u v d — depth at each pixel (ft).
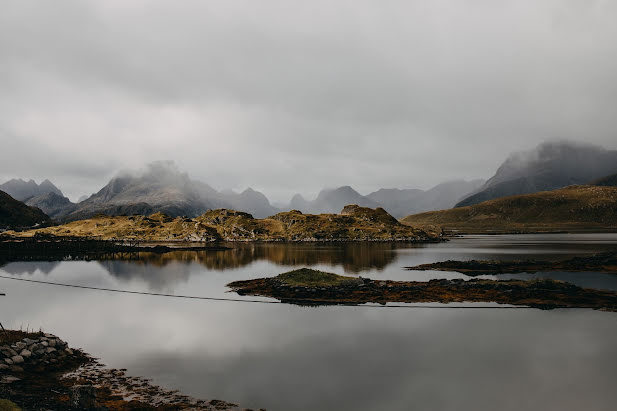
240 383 85.66
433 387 83.41
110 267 340.80
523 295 176.86
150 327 134.72
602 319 139.03
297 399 77.46
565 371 91.81
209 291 208.33
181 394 79.46
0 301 184.44
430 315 149.07
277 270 309.22
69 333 126.52
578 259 310.24
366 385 84.84
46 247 537.24
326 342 116.37
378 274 271.69
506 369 93.66
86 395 69.82
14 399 72.02
